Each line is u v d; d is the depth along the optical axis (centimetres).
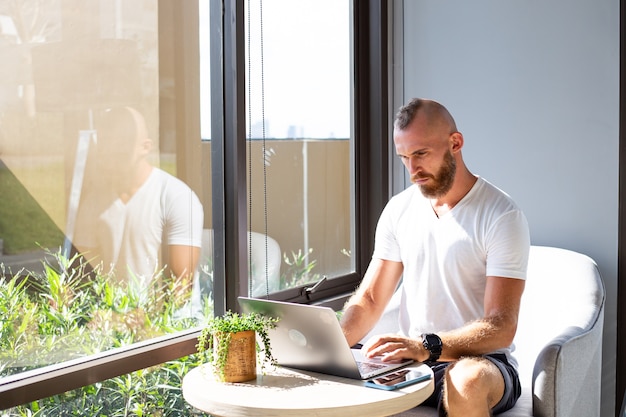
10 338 202
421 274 268
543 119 324
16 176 205
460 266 259
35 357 209
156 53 246
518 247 249
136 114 239
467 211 260
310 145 316
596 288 273
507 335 236
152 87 245
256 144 287
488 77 336
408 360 229
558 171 321
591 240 315
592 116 313
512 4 329
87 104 224
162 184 248
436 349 229
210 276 267
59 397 213
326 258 328
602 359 311
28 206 208
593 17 311
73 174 220
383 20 347
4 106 202
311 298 316
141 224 241
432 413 240
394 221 279
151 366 236
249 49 282
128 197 237
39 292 210
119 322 234
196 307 262
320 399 196
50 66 213
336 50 330
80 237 222
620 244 307
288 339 223
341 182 336
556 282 282
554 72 321
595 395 268
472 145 341
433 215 268
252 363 216
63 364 216
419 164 258
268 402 195
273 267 297
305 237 315
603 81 310
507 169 333
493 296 245
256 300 225
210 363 222
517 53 329
